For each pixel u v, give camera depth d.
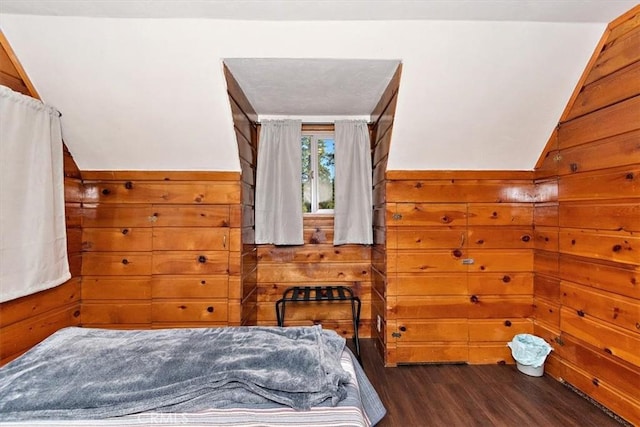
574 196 2.21
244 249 2.68
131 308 2.55
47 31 1.81
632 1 1.68
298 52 1.98
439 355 2.63
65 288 2.36
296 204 3.00
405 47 1.96
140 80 2.04
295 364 1.27
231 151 2.44
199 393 1.16
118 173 2.53
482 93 2.18
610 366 1.92
